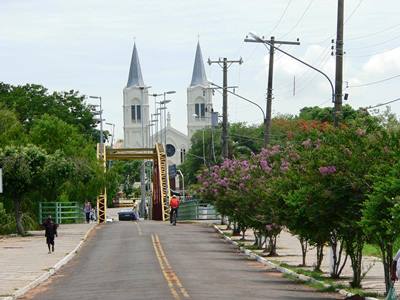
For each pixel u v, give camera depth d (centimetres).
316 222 3675
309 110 15188
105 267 5028
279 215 4375
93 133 17388
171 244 6981
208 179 7712
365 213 3020
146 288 3647
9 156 8388
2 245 7119
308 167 3731
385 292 3400
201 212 11944
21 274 4662
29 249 6625
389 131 3534
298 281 4122
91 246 6975
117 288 3719
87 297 3381
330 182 3556
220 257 5775
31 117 15975
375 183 3053
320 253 4575
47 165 8494
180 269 4716
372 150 3456
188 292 3431
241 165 7231
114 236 8081
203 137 19525
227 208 7250
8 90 16600
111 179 10881
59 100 16988
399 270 2419
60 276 4659
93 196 10806
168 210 13475
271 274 4553
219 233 8519
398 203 2742
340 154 3528
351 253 3700
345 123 3969
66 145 10519
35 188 8544
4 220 8981
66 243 7188
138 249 6431
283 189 4288
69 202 10581
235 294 3391
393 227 2831
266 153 6091
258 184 5838
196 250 6406
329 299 3303
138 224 10419
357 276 3719
